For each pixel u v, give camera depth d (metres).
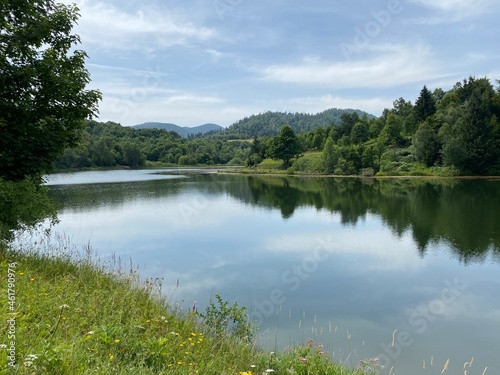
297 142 109.81
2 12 10.64
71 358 3.69
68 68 12.52
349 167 86.00
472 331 10.96
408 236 23.14
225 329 7.48
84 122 13.30
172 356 4.86
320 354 6.47
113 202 38.12
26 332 4.24
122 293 7.14
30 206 10.98
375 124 114.44
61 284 6.82
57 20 12.40
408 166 81.06
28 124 11.46
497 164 72.44
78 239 21.52
